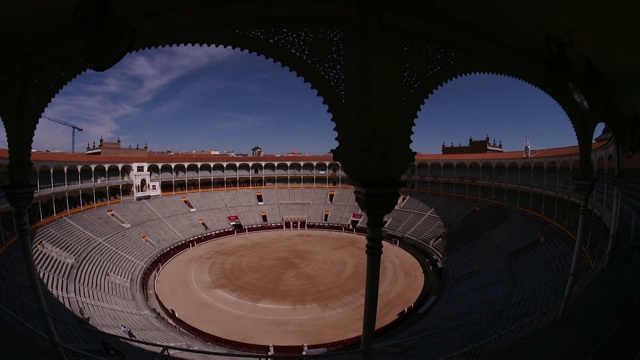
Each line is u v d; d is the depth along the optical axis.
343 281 37.88
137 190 56.94
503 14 5.48
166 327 27.19
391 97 5.95
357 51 5.85
